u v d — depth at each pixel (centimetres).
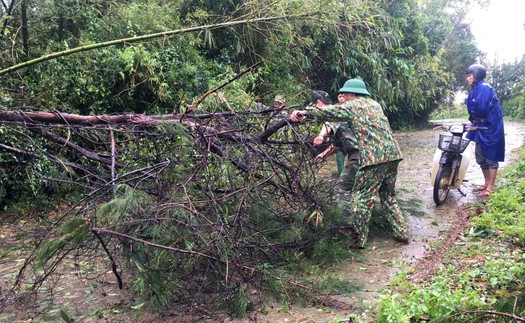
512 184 614
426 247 427
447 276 344
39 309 328
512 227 414
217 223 317
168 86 721
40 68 608
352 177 464
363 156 406
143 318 308
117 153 390
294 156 441
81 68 634
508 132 1418
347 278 363
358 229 422
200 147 364
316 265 379
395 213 438
